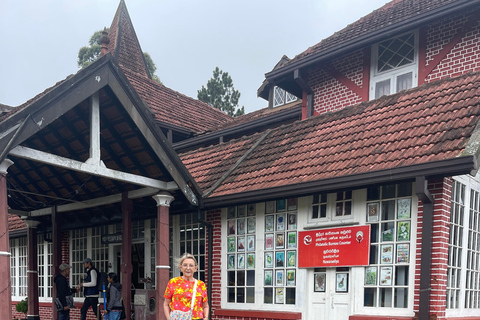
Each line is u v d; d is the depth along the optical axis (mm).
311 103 12734
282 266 9125
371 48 11664
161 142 8859
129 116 8352
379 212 7832
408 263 7320
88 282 10656
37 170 10406
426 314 6801
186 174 9359
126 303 9898
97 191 10664
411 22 10500
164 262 9352
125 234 10086
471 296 8000
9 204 12453
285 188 8508
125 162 9469
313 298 8602
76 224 13172
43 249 15586
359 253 7867
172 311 5727
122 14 20297
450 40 10383
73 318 14016
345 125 9766
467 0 9695
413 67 10898
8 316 6531
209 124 17734
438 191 7113
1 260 6555
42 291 15453
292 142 10438
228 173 10531
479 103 7730
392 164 7367
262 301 9328
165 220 9508
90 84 7637
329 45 12258
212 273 10266
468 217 7934
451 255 7398
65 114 8352
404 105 9156
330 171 8211
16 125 6875
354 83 11914
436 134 7574
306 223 8852
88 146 9016
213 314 10070
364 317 7535
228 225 10148
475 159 6359
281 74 12953
